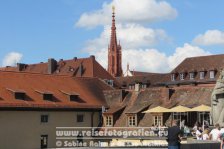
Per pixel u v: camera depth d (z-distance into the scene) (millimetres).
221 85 33344
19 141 59094
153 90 67750
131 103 68438
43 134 61719
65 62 127625
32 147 60344
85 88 72500
